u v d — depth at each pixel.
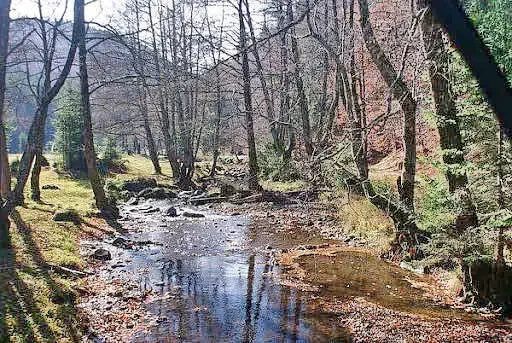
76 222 14.90
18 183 10.48
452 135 7.99
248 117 23.36
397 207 11.02
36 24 13.59
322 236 15.12
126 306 8.77
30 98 23.44
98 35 13.13
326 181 13.57
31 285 8.28
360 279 10.59
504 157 7.02
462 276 9.20
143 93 31.23
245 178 25.91
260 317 8.41
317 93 17.55
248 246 13.87
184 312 8.62
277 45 12.34
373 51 9.83
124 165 32.53
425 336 7.50
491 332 7.57
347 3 14.31
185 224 17.30
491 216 7.51
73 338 7.12
